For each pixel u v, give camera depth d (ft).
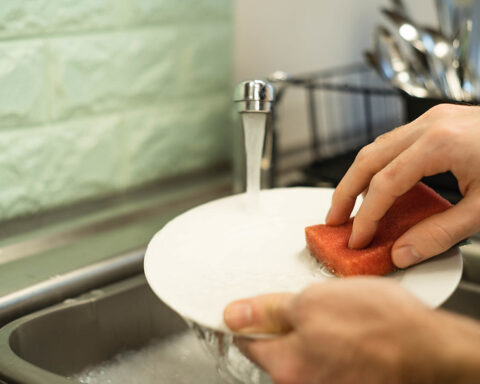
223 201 1.92
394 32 3.58
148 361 2.06
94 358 2.00
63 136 2.37
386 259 1.51
